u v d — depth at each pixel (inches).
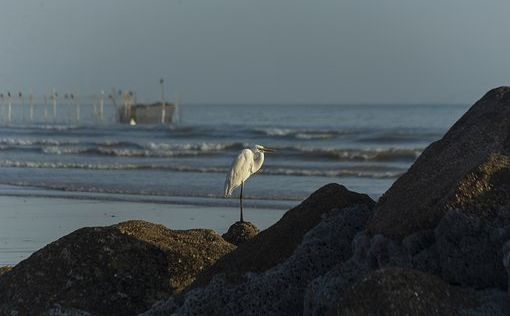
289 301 412.5
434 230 371.6
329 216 452.4
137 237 501.0
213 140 3299.7
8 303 474.6
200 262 494.6
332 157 2390.5
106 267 484.1
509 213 361.4
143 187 1619.1
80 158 2455.7
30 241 946.7
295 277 420.2
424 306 317.7
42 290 474.6
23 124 5851.4
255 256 446.9
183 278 487.8
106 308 468.1
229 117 7642.7
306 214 460.4
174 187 1617.9
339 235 434.9
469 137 417.4
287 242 446.9
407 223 382.3
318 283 386.9
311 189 1574.8
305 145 2920.8
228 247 514.3
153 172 1953.7
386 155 2377.0
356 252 396.5
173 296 446.0
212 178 1804.9
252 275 431.2
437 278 337.4
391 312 314.0
